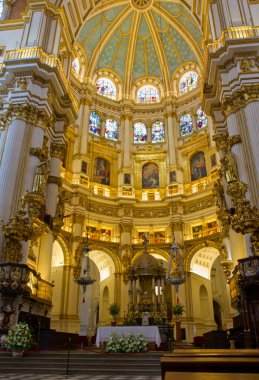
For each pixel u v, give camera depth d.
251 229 12.56
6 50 18.70
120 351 10.51
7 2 21.20
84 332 25.78
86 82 31.23
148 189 30.00
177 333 19.12
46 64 17.11
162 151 30.89
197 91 31.36
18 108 16.08
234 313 18.61
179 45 32.94
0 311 12.41
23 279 12.99
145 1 30.50
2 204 14.06
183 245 26.30
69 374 8.89
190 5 23.53
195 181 28.59
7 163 14.86
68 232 24.95
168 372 2.62
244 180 14.10
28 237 13.89
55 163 19.16
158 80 34.34
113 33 32.59
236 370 2.71
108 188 29.52
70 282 23.69
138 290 22.34
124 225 27.61
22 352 10.61
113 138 31.89
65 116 20.00
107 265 27.80
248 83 15.28
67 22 21.31
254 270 11.59
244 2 17.75
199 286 26.52
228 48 15.74
